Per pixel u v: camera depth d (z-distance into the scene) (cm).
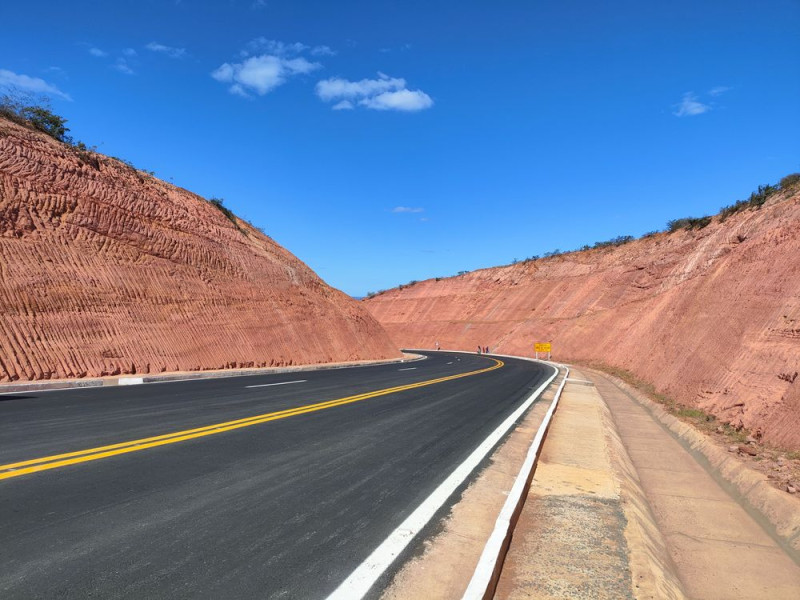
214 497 537
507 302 7019
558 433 1088
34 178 2144
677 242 4656
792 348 1148
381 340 4362
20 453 673
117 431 836
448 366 3247
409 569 400
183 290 2495
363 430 945
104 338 1958
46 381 1562
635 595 396
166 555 398
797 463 822
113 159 2784
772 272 1589
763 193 3241
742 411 1170
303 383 1780
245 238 3481
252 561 396
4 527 434
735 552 607
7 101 2411
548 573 429
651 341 2725
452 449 831
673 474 930
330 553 419
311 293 3691
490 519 523
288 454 734
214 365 2338
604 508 604
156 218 2645
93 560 383
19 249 1912
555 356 4941
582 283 6006
